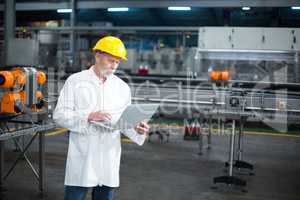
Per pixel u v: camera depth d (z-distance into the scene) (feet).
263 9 28.32
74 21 27.58
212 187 11.45
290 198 10.75
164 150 16.37
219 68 23.24
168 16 40.83
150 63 27.71
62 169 12.85
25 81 9.26
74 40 26.89
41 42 26.40
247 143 18.17
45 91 12.78
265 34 19.02
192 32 25.62
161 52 27.35
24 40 20.17
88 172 5.65
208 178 12.46
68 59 25.57
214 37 19.63
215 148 16.98
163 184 11.66
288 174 13.21
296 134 20.75
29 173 12.27
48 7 28.71
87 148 5.67
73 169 5.74
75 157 5.74
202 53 20.80
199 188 11.40
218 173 13.07
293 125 22.16
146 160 14.57
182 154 15.72
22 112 9.32
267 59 20.18
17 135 8.49
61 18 36.55
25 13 35.32
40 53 25.53
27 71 9.39
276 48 18.98
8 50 20.33
